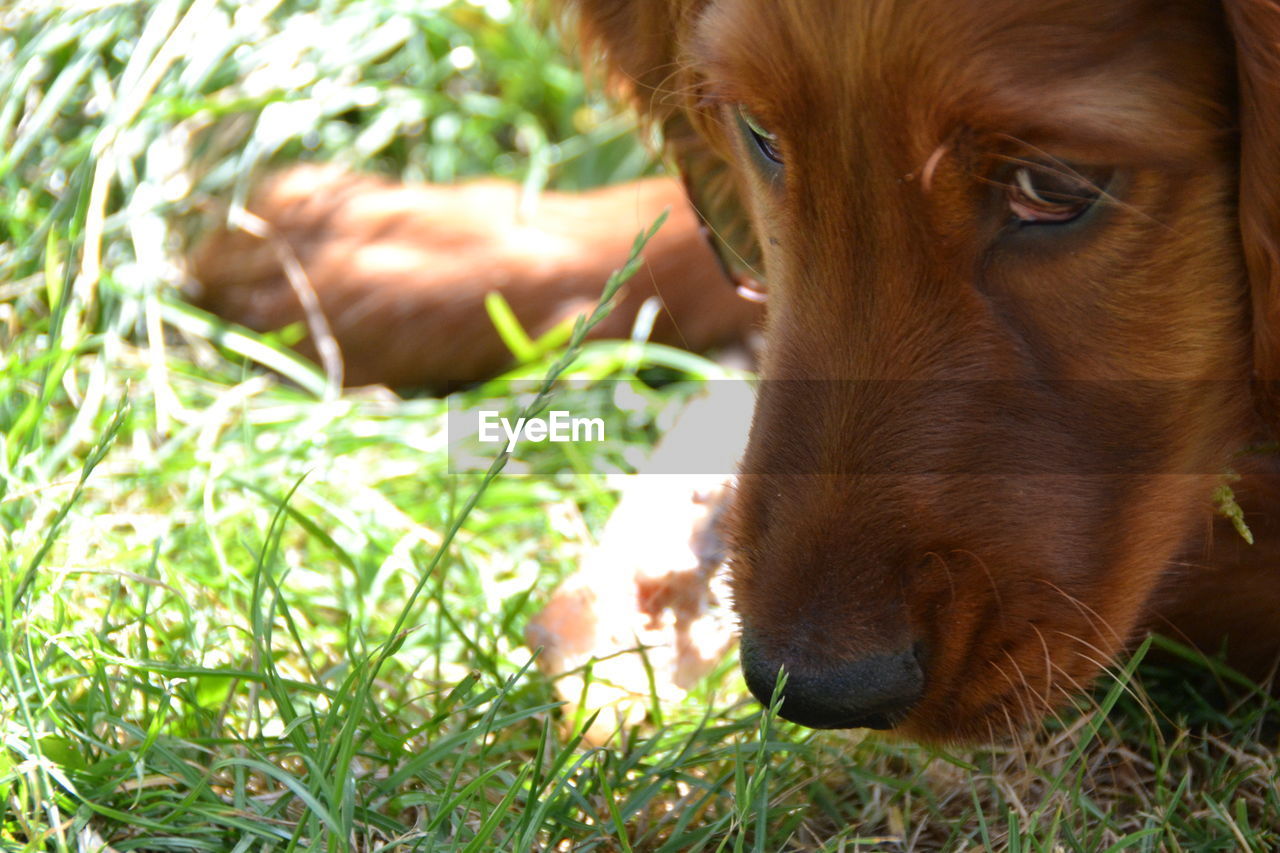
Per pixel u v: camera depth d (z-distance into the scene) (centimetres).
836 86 56
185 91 83
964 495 56
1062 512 57
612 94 72
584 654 66
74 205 80
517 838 57
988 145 55
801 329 58
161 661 63
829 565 56
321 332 83
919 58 55
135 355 80
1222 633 64
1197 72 56
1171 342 57
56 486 68
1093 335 57
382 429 79
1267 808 60
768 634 56
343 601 69
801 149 57
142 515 72
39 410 70
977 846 58
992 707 57
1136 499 58
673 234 83
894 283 57
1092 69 55
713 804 60
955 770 61
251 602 63
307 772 59
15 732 58
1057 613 57
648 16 67
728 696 66
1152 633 63
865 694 55
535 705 65
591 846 57
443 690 65
